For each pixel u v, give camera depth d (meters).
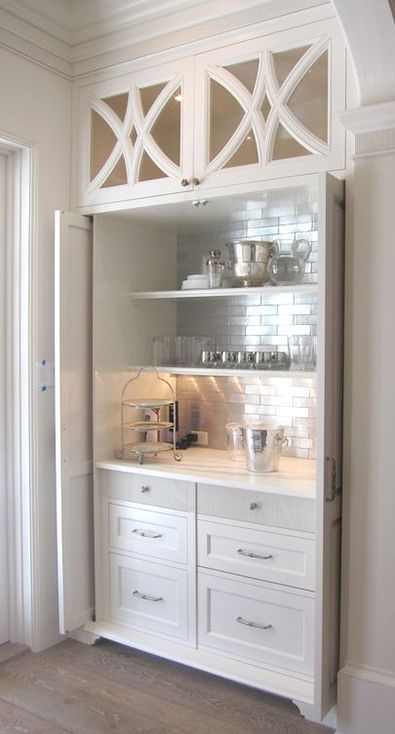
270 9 2.10
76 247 2.55
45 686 2.34
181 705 2.23
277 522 2.16
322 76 2.05
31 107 2.45
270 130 2.12
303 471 2.39
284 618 2.18
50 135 2.54
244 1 2.13
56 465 2.49
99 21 2.44
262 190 2.14
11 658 2.52
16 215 2.52
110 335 2.67
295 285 2.23
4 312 2.56
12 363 2.56
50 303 2.57
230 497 2.27
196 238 2.99
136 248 2.81
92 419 2.63
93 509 2.68
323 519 1.94
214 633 2.35
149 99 2.42
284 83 2.10
